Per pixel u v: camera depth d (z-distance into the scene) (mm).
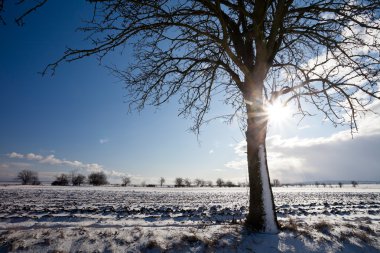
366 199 31969
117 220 12828
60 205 19844
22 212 14508
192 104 9711
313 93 8742
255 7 8211
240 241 7180
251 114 8469
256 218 8023
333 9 7707
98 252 6656
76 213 14648
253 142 8398
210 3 7250
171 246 6844
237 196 36719
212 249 6777
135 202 24328
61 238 7113
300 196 38438
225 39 7512
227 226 8547
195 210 16469
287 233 7832
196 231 7973
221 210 16750
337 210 17578
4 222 11656
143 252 6672
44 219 12453
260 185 8148
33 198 26812
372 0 7379
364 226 9234
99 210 15680
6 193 33625
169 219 13328
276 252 6871
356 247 7582
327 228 8609
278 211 16719
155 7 7020
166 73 9031
